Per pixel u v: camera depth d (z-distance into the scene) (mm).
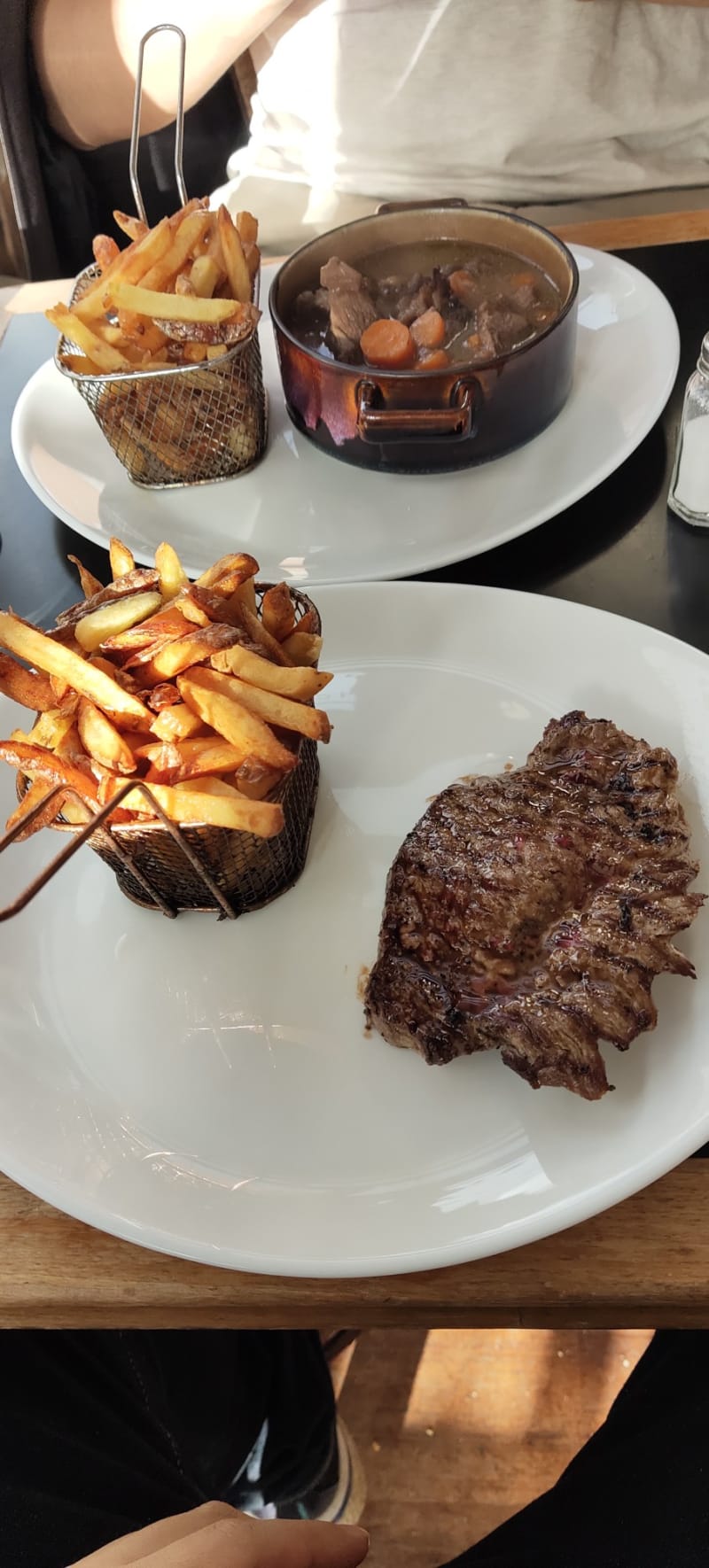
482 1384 584
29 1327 319
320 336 523
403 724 404
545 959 312
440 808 350
